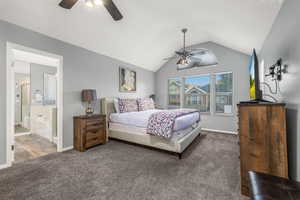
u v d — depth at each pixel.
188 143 2.86
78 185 1.71
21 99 5.86
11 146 2.24
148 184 1.74
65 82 2.93
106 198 1.49
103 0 1.73
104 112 3.57
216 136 3.92
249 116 1.49
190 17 3.02
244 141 1.52
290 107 1.52
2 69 2.14
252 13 2.10
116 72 4.19
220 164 2.26
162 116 2.66
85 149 2.87
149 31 3.46
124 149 2.94
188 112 3.16
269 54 2.44
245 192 1.51
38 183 1.75
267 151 1.41
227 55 4.33
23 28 2.35
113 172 2.01
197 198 1.49
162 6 2.62
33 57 3.46
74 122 3.01
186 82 5.26
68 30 2.71
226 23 2.77
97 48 3.48
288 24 1.57
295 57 1.40
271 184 1.00
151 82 5.73
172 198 1.49
